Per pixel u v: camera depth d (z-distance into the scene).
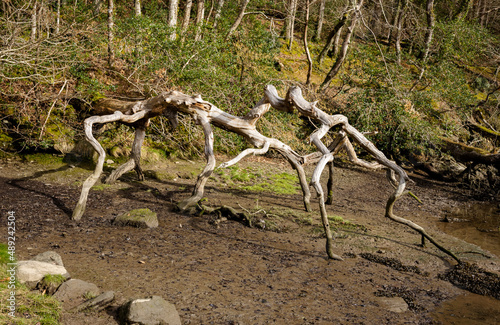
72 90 11.79
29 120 10.77
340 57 17.33
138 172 10.29
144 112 9.46
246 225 7.82
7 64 9.82
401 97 15.38
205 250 6.27
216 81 12.57
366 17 23.70
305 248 6.86
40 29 10.67
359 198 11.27
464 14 25.20
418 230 7.31
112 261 5.45
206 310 4.37
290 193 10.89
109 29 12.39
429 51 18.62
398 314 4.80
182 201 8.38
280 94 14.57
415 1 25.97
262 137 9.22
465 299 5.46
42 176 9.76
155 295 4.41
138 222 7.05
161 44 12.34
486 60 24.41
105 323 3.86
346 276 5.82
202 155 13.09
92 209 7.91
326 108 16.09
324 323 4.39
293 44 22.80
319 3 24.95
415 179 14.73
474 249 7.61
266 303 4.70
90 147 10.98
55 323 3.66
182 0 21.52
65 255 5.49
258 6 21.97
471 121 19.30
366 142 8.33
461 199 12.59
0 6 11.71
